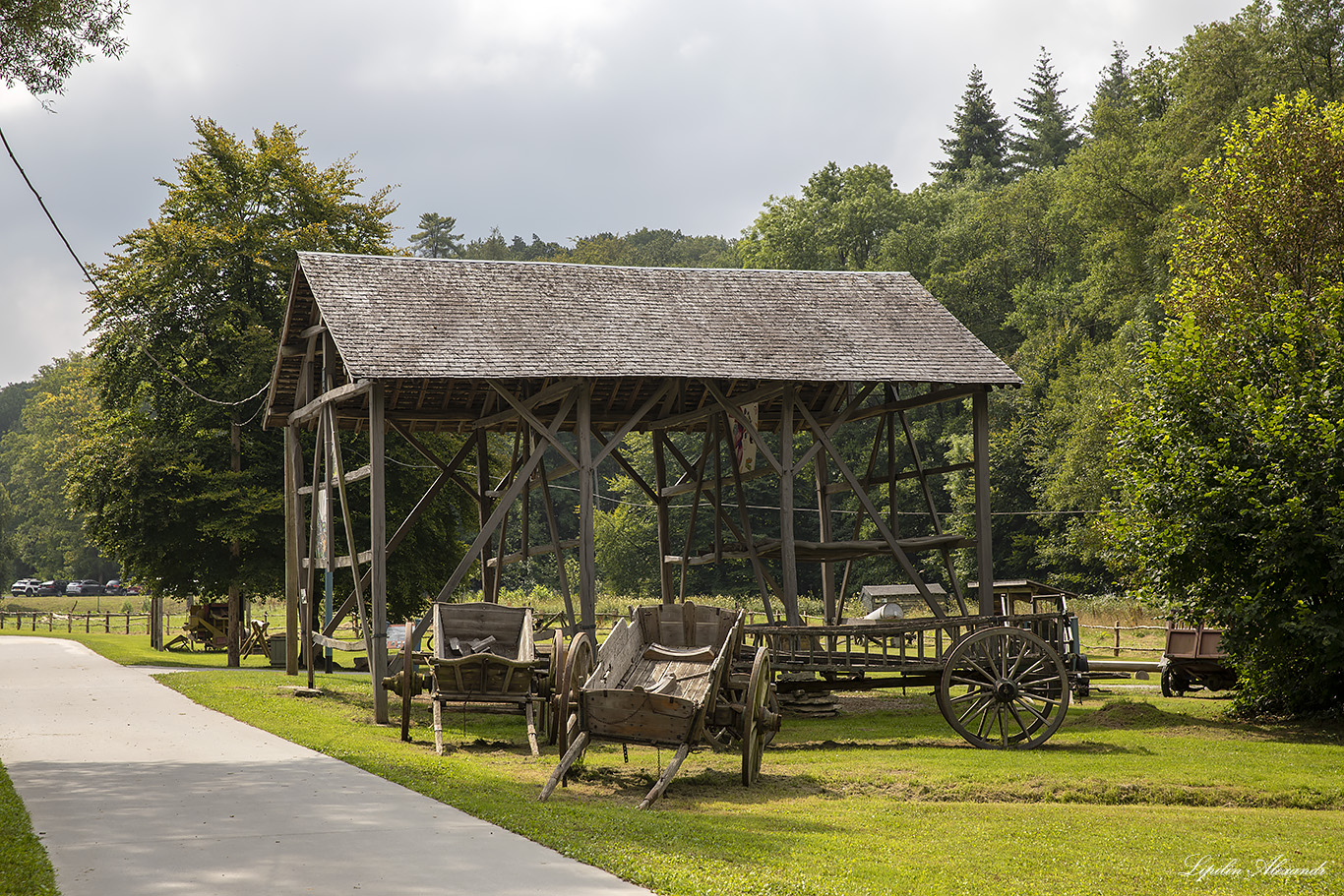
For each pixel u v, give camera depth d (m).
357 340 18.50
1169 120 43.41
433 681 13.64
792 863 7.52
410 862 7.17
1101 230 53.09
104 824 8.20
